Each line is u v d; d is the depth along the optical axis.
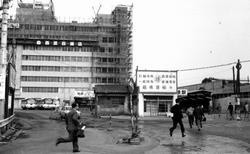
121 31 101.06
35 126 21.38
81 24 100.38
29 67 95.69
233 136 15.06
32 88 95.00
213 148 11.11
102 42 99.94
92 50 99.25
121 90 42.34
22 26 96.56
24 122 24.69
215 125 22.48
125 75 98.81
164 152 10.31
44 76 95.94
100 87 43.03
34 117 33.59
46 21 98.50
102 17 106.06
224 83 65.38
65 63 97.44
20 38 95.31
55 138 14.27
